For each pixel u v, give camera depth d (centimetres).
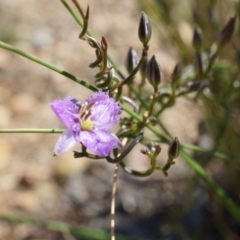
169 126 43
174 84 27
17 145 45
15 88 50
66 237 38
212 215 38
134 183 41
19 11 59
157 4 35
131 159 43
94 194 41
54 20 57
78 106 22
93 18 56
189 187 36
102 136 22
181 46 35
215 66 31
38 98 49
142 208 39
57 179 43
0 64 53
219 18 35
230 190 38
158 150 23
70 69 51
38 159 44
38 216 40
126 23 56
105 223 39
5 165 44
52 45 54
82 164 43
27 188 42
